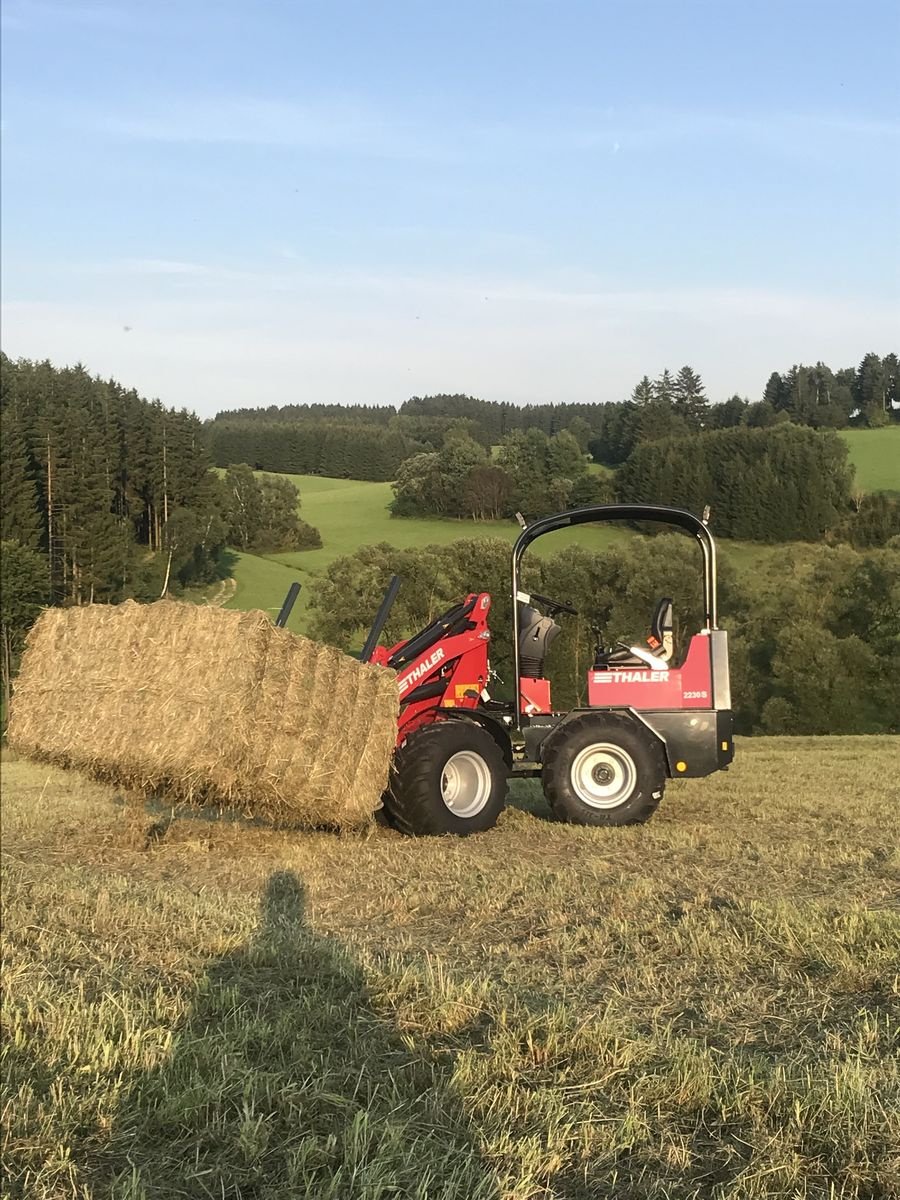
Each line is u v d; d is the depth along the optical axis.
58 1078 3.33
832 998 4.35
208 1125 3.08
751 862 7.39
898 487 56.78
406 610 39.28
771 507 51.41
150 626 7.79
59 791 13.90
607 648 9.63
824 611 37.16
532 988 4.57
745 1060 3.63
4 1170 2.85
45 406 61.28
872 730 35.50
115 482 63.69
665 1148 3.03
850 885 6.54
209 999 4.15
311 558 66.50
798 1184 2.85
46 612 8.38
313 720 7.68
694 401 90.44
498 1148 2.97
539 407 126.50
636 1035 3.81
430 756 8.68
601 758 9.16
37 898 6.12
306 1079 3.42
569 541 41.81
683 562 36.09
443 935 5.63
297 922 5.85
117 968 4.62
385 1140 2.98
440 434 118.06
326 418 156.00
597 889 6.52
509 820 9.46
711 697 9.35
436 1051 3.67
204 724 7.37
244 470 73.38
